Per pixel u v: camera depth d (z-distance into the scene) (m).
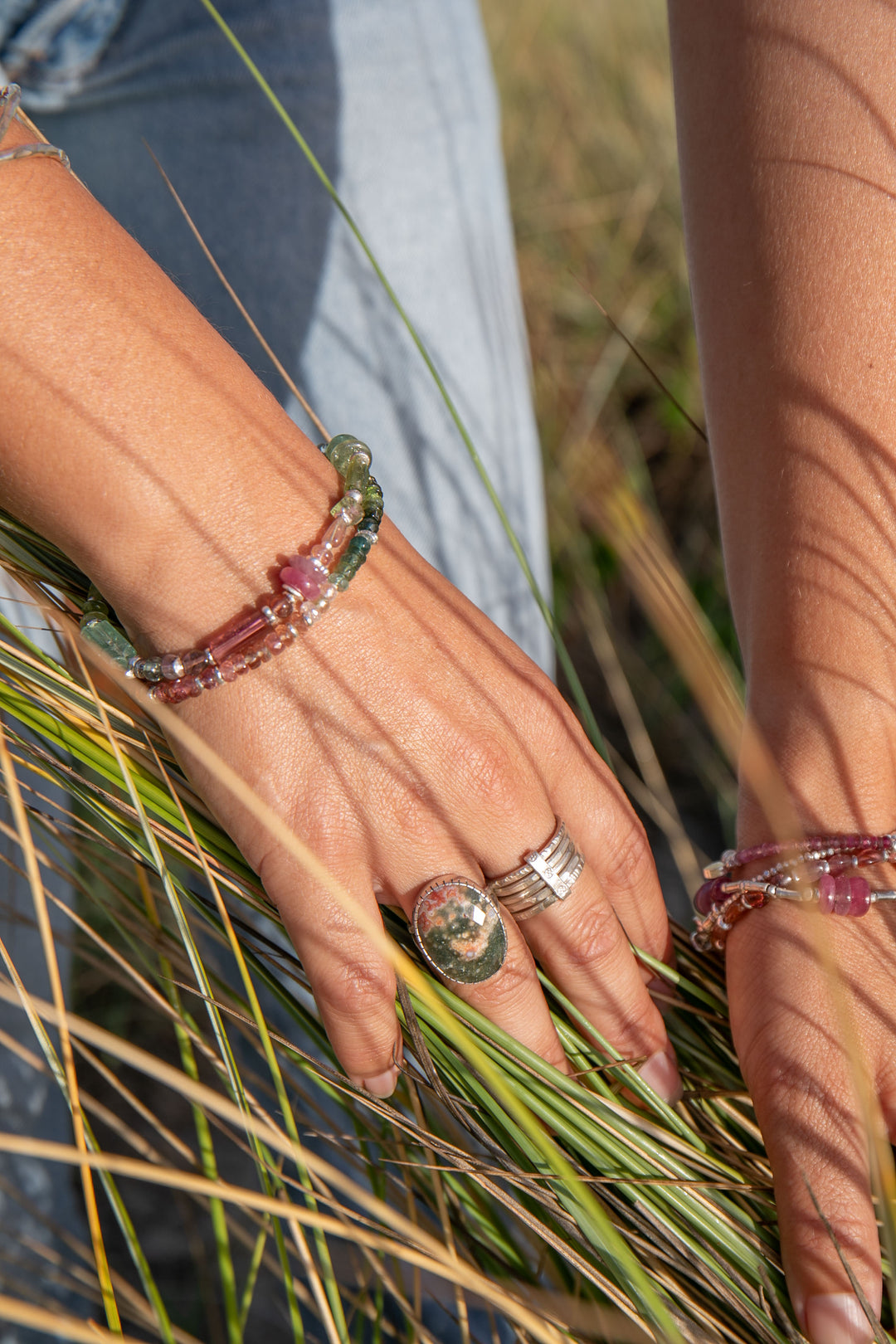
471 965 0.41
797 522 0.44
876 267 0.43
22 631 0.48
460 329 0.56
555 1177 0.41
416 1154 0.46
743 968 0.43
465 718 0.41
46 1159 0.54
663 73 1.19
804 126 0.43
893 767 0.44
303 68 0.51
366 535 0.40
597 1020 0.43
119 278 0.39
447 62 0.54
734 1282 0.41
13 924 0.50
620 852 0.43
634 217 1.08
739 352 0.45
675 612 0.41
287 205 0.53
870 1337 0.39
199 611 0.40
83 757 0.42
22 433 0.39
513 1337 0.51
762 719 0.44
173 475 0.39
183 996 0.59
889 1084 0.41
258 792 0.40
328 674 0.40
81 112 0.53
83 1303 0.55
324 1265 0.42
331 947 0.40
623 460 0.91
